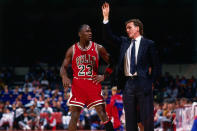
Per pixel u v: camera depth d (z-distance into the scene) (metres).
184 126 11.34
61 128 18.16
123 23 30.39
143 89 5.29
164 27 30.08
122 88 5.53
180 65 27.25
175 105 14.94
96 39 30.19
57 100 19.23
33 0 30.66
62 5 30.70
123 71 5.49
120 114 11.68
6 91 20.89
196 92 21.45
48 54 30.75
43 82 22.89
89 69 6.59
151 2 30.22
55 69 24.52
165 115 14.84
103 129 17.72
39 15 30.92
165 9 30.22
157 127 15.03
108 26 5.48
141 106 5.30
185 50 28.98
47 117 17.94
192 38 29.30
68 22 30.88
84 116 17.98
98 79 6.60
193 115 10.29
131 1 30.27
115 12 30.38
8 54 30.61
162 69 27.34
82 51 6.60
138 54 5.36
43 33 30.91
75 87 6.61
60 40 30.92
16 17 30.84
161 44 29.62
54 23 30.98
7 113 18.28
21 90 21.86
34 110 18.25
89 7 30.55
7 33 30.75
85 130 17.84
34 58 30.45
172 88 21.91
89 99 6.58
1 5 30.48
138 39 5.46
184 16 29.97
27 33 30.88
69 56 6.65
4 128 18.20
